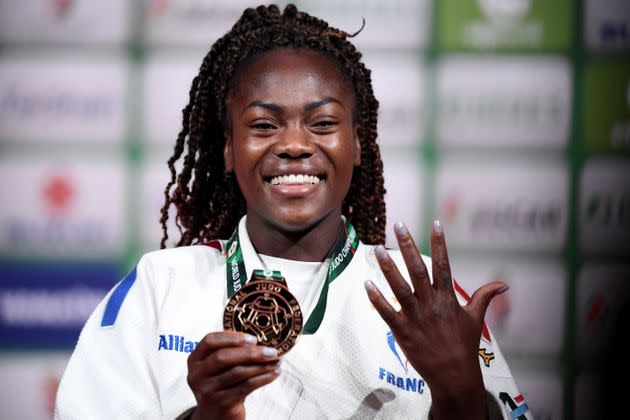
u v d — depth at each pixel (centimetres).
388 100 1090
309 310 496
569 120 1095
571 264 1101
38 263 1116
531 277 1102
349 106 501
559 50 1094
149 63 1104
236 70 517
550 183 1096
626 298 1098
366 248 546
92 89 1105
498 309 1106
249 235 521
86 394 485
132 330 497
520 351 1107
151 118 1107
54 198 1111
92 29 1102
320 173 484
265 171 482
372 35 1088
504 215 1096
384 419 475
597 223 1097
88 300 1120
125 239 1113
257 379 398
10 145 1106
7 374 1125
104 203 1112
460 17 1088
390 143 1092
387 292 514
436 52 1089
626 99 1091
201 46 1105
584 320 1102
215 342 401
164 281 512
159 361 482
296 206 482
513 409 501
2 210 1109
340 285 507
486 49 1091
